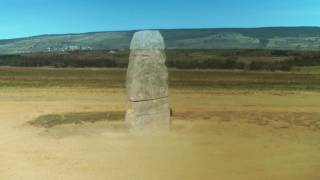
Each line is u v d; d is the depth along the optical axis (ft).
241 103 97.35
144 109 63.10
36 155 52.21
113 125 68.54
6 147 55.88
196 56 355.77
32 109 85.10
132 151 54.39
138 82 62.64
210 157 51.80
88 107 88.07
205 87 136.98
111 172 45.96
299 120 75.15
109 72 214.07
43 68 253.44
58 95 109.29
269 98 107.45
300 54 347.56
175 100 102.06
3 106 88.58
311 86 142.20
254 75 193.36
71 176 44.60
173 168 47.60
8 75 183.93
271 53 371.97
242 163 49.70
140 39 62.49
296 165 49.03
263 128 68.08
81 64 288.30
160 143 58.13
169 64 268.41
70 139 60.18
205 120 73.41
